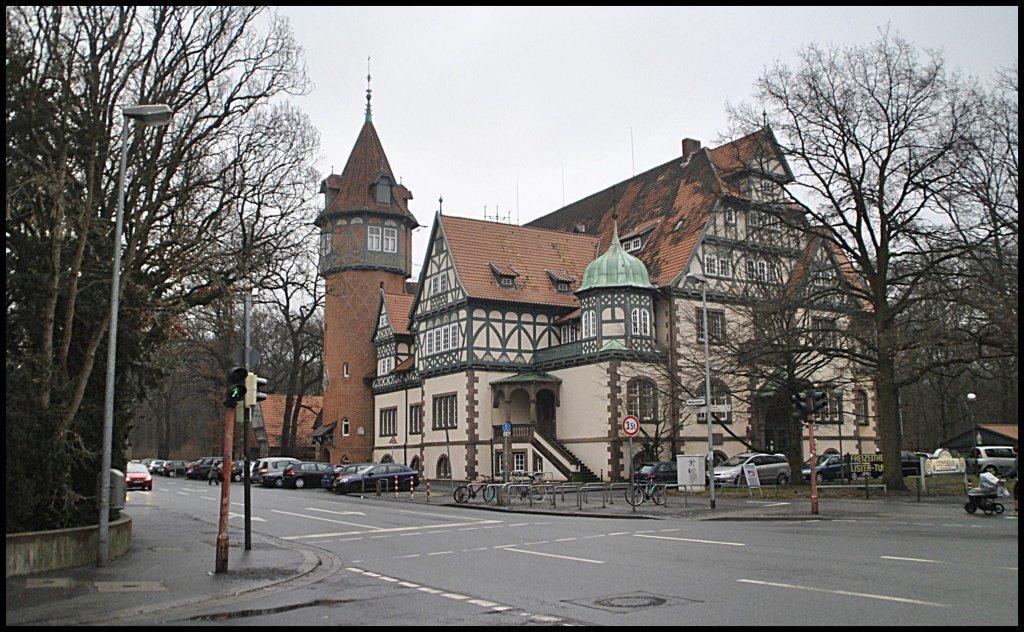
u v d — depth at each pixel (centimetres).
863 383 4062
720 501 3022
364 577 1370
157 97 2091
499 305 4944
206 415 8856
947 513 2384
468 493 3359
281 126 2736
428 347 5259
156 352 2122
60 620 1029
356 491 4153
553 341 5078
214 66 2322
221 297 2383
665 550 1602
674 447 4453
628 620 949
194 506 3181
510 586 1219
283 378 8600
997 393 6053
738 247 3562
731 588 1131
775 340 3338
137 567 1475
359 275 6266
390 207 6394
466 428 4812
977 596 1034
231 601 1172
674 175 5472
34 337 1529
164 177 2225
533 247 5344
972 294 2872
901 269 3183
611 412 4366
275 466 5084
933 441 7162
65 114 1558
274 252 2723
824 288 3309
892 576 1202
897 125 3141
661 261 4853
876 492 3228
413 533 2112
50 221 1527
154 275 2105
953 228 3044
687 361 4009
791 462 3734
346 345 6244
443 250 5153
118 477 1667
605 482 4300
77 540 1490
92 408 1664
